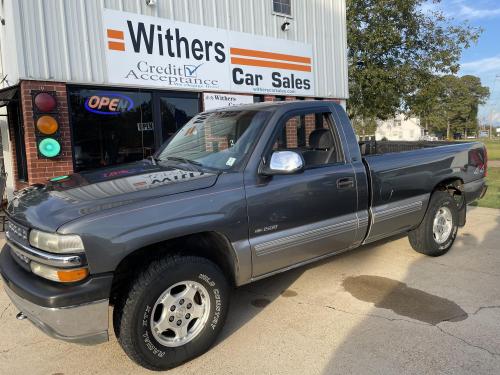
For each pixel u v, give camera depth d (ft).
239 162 11.07
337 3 39.45
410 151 15.38
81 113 25.14
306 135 13.56
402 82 51.75
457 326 11.39
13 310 13.14
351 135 13.55
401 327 11.41
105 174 11.30
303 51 36.60
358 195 13.25
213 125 13.01
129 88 26.89
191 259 9.71
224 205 10.19
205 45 29.96
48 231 8.49
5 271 9.59
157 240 9.11
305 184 11.82
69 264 8.30
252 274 11.10
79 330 8.56
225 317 10.49
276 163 10.69
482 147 18.43
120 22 25.80
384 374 9.34
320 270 15.84
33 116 22.95
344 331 11.30
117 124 26.61
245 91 32.73
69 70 24.09
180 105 29.50
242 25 32.22
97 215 8.64
